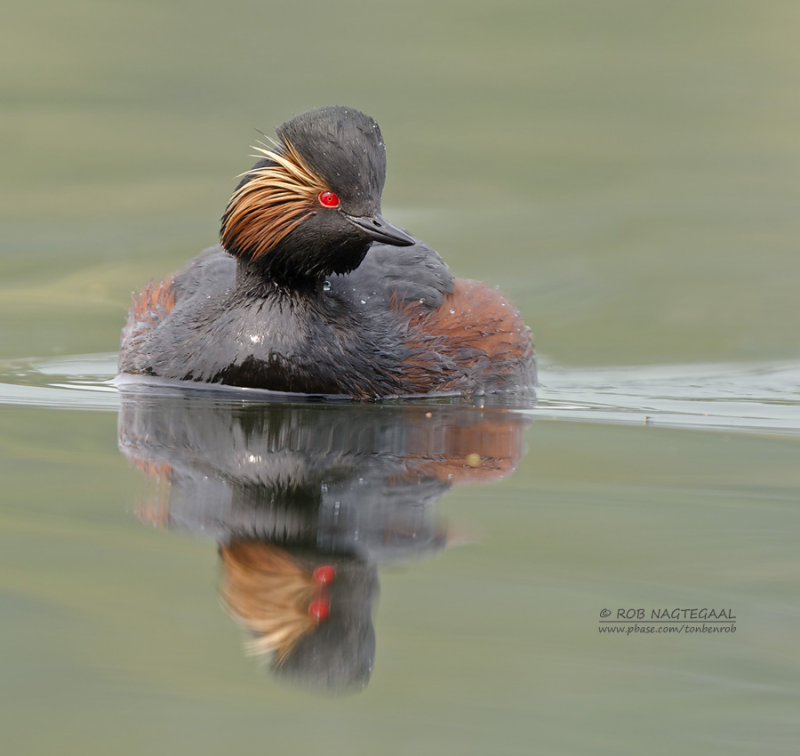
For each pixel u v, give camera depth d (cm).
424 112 2388
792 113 2422
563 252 1933
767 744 732
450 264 1883
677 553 957
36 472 1102
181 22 2745
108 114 2359
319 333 1371
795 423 1345
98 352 1609
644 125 2373
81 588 878
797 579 916
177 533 972
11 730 717
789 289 1844
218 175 2155
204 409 1316
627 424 1324
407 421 1298
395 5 2869
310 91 2439
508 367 1490
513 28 2788
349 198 1316
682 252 1941
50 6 2788
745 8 2903
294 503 1034
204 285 1476
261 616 846
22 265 1869
